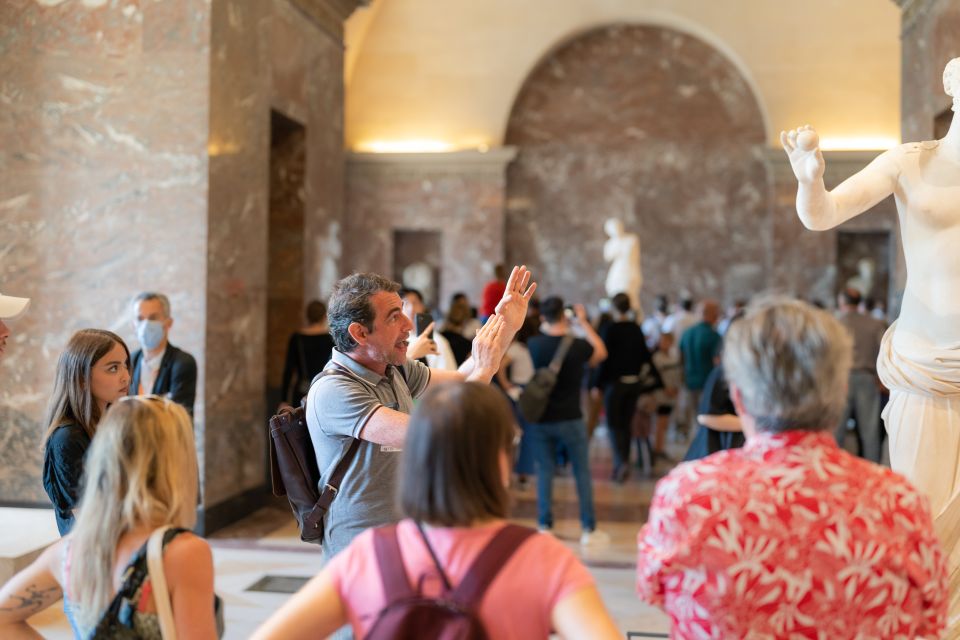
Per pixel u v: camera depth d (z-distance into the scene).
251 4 7.46
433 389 1.74
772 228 15.19
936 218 3.31
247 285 7.41
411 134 15.59
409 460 1.69
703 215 15.73
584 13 15.23
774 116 15.06
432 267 15.92
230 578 5.51
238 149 7.22
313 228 9.20
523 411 6.37
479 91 15.46
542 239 15.99
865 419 8.60
